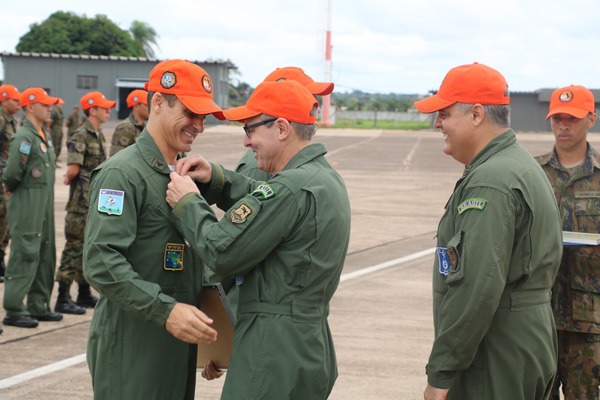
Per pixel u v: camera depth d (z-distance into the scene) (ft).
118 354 10.96
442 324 10.66
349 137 142.61
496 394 10.79
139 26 226.99
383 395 17.46
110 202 10.49
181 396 11.32
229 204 12.03
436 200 53.72
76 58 170.81
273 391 10.26
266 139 10.75
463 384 11.01
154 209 10.86
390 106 274.77
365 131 171.63
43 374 18.31
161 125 11.00
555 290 14.28
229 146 104.32
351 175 71.56
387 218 44.91
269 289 10.45
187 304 10.94
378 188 61.00
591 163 14.64
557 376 14.65
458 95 11.00
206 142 113.29
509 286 10.76
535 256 10.67
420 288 27.78
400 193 57.72
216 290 11.19
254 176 14.61
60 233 37.17
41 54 170.19
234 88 245.86
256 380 10.28
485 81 10.92
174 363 11.16
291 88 10.73
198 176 11.53
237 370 10.44
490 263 10.27
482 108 10.92
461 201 10.78
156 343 10.98
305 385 10.40
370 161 87.76
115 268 10.34
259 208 10.19
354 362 19.62
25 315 22.34
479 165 10.85
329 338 11.05
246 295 10.62
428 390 10.80
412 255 33.96
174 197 10.74
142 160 10.90
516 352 10.75
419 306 25.27
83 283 24.47
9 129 29.94
